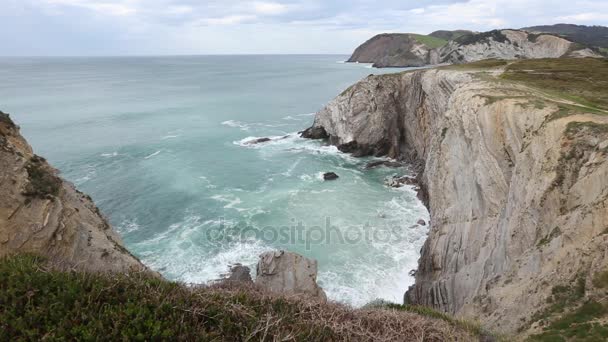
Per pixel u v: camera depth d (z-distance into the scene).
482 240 21.67
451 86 43.16
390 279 25.73
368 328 8.42
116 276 8.45
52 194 11.85
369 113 56.69
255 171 47.44
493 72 45.84
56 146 55.38
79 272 8.47
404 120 57.44
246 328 7.38
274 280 17.33
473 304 16.38
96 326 6.57
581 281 12.11
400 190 41.78
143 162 49.56
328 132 61.66
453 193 28.42
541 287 13.16
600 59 54.03
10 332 6.45
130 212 35.12
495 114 24.97
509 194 20.69
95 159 50.28
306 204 37.53
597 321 10.60
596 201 13.97
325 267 26.66
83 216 13.62
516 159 21.52
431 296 22.44
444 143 32.72
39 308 6.84
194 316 7.39
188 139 61.78
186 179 43.62
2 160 11.09
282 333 7.62
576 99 28.44
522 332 11.88
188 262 27.12
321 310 8.80
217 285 10.58
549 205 16.89
